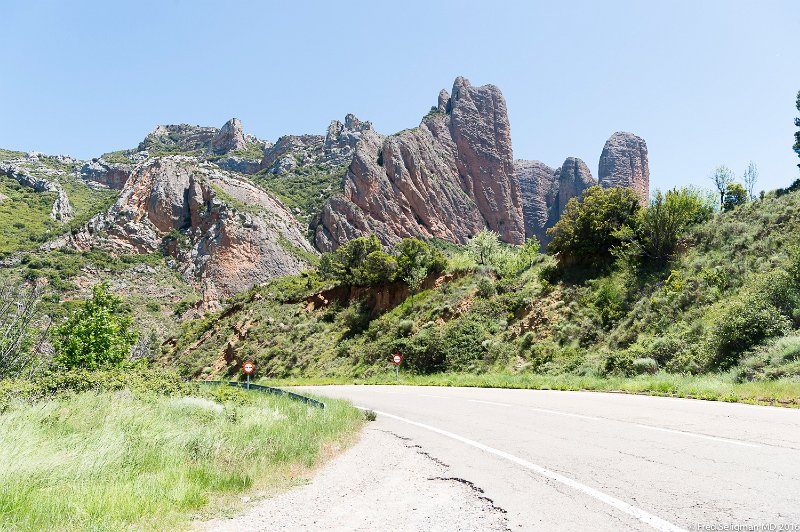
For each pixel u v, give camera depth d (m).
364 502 5.07
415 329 38.09
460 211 169.50
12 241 94.75
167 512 4.75
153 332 63.44
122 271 94.88
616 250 31.42
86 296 79.38
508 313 33.47
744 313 17.69
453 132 194.75
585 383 18.31
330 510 4.85
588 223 33.28
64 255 93.62
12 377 18.95
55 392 13.21
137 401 12.56
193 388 17.39
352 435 9.85
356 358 39.09
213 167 132.25
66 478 5.70
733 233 26.66
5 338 19.77
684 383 14.81
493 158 195.50
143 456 7.00
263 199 128.50
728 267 23.59
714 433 7.34
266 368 44.16
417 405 15.23
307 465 7.09
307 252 119.94
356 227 135.50
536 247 45.72
